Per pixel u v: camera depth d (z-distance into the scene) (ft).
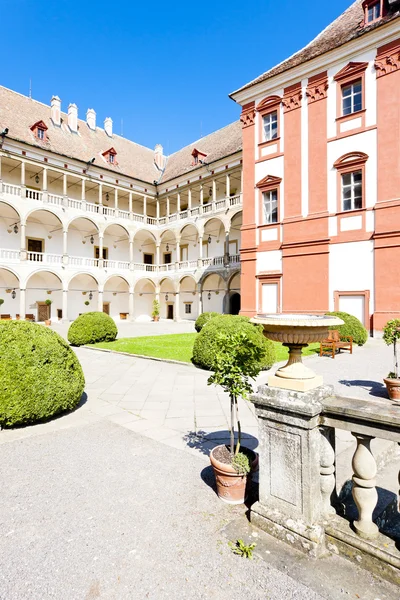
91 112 114.01
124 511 10.02
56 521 9.57
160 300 121.60
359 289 52.54
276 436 8.99
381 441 13.46
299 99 59.36
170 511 10.00
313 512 8.39
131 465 12.93
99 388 24.61
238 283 96.48
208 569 7.75
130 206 106.42
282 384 8.95
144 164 120.57
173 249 120.06
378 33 50.16
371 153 51.83
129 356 38.32
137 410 19.70
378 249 50.62
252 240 65.77
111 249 111.75
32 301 91.71
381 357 36.37
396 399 19.49
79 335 48.06
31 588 7.30
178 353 38.34
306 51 61.52
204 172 98.12
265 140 65.16
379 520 8.82
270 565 7.82
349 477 11.12
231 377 10.37
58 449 14.43
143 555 8.24
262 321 8.97
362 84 52.75
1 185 77.05
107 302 110.01
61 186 97.55
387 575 7.29
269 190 63.72
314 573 7.55
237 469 10.11
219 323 31.32
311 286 57.36
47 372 17.70
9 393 16.35
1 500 10.65
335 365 31.89
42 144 87.71
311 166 57.98
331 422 8.31
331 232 55.62
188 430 16.56
